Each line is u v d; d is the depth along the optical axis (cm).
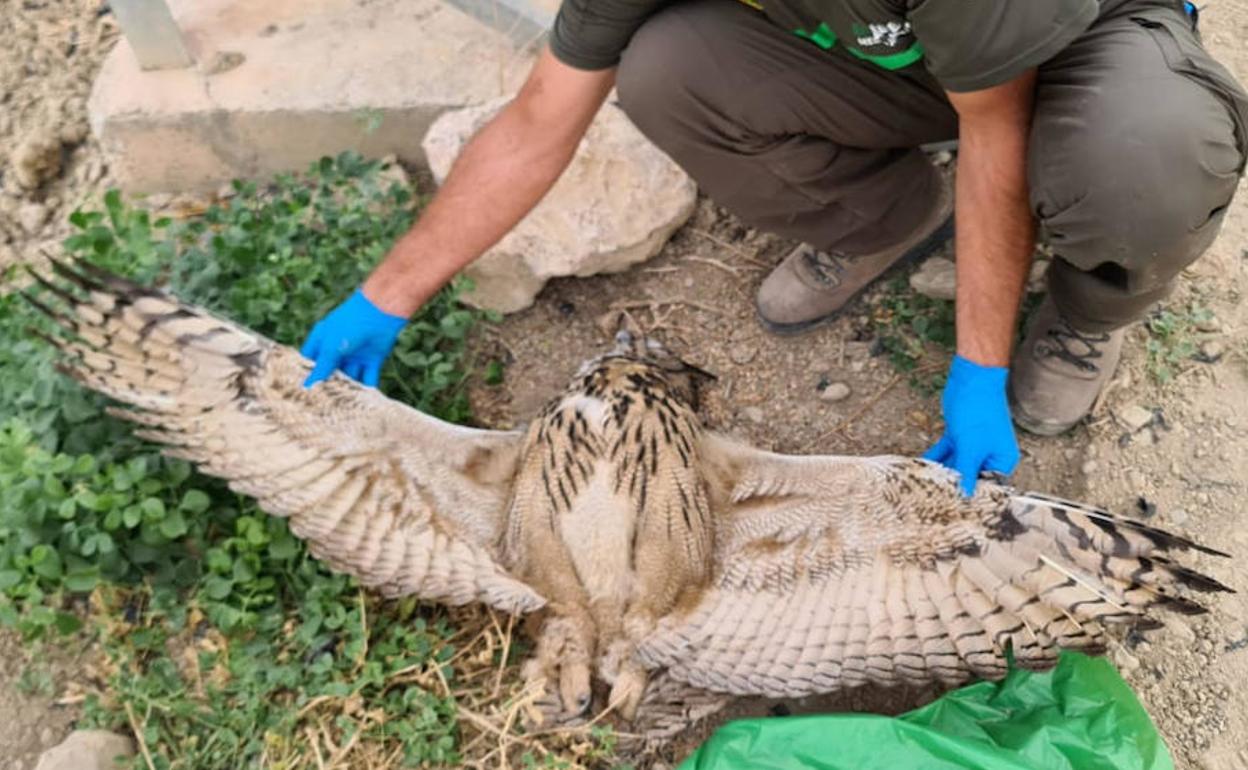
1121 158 189
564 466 207
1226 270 240
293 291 233
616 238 242
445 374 235
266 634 214
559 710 204
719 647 201
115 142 257
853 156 219
